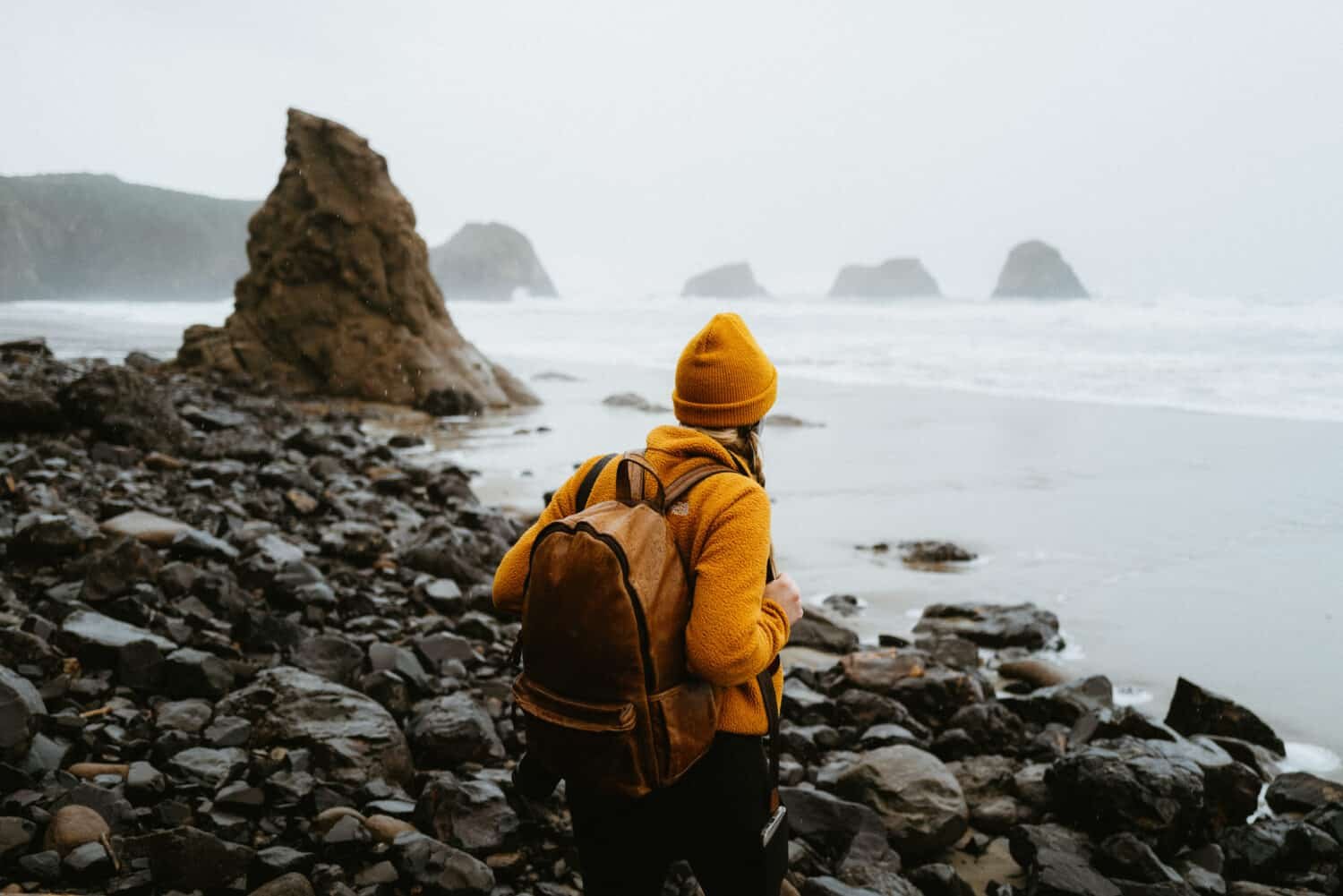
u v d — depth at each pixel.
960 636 6.90
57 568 5.98
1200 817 4.13
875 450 14.26
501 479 12.53
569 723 1.95
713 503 2.09
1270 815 4.54
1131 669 6.35
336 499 9.28
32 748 3.67
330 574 7.04
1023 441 14.79
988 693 5.95
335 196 21.64
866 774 4.42
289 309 21.59
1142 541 9.33
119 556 5.59
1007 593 7.91
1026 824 4.30
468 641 5.88
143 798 3.60
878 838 4.02
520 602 2.30
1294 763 5.08
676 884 3.50
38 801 3.40
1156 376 22.12
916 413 17.95
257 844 3.45
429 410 19.39
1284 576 8.17
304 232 21.59
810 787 4.46
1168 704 5.82
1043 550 9.09
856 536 9.66
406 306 21.59
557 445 15.42
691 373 2.26
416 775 4.16
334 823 3.56
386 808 3.74
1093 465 12.95
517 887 3.52
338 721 4.18
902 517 10.36
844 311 79.62
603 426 17.59
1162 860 4.05
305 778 3.80
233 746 4.07
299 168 21.97
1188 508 10.50
